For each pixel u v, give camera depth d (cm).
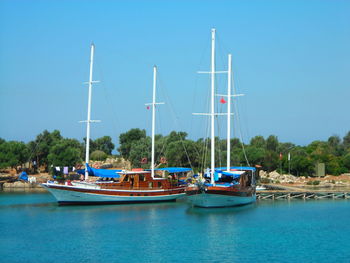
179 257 4103
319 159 15725
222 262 3947
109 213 6500
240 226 5591
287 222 5909
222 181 7269
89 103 7975
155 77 8419
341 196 9394
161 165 13125
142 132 17100
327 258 4088
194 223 5744
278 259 4050
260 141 18188
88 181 7562
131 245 4534
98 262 3944
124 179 7531
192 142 13125
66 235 4994
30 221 5853
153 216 6266
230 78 8256
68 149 13225
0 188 11906
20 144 13875
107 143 18750
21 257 4100
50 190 7112
